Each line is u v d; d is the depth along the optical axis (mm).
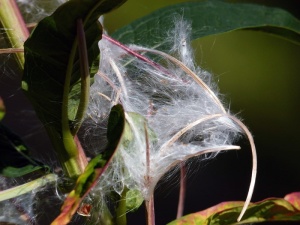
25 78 317
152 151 334
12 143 336
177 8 433
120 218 335
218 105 355
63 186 331
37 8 401
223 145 364
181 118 359
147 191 332
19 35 333
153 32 420
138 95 373
